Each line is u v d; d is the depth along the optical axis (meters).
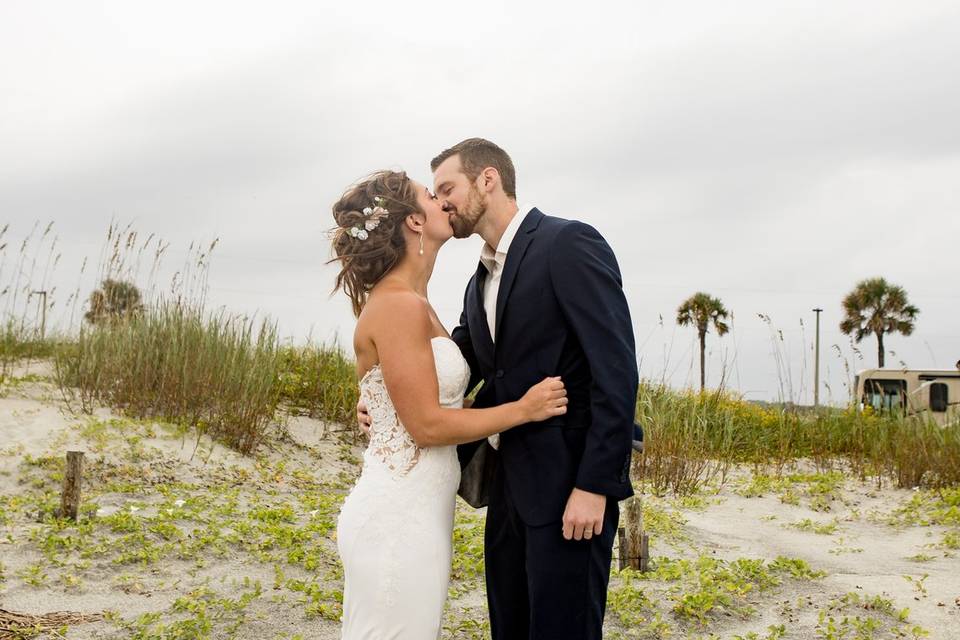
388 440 2.96
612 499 2.88
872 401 19.14
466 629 4.73
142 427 9.64
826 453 12.88
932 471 10.73
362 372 3.02
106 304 11.25
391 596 2.82
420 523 2.88
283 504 8.29
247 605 5.01
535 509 2.86
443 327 3.15
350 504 2.97
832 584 5.91
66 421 9.59
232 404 10.10
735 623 5.04
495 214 3.09
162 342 10.43
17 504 7.31
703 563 6.21
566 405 2.86
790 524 8.61
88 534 6.32
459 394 3.02
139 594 5.18
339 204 3.07
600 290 2.80
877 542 7.77
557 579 2.80
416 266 3.04
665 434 10.66
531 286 2.91
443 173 3.11
